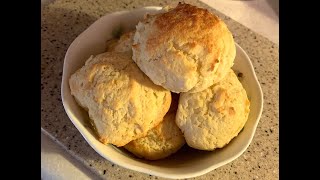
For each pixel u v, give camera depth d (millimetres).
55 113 260
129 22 268
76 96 225
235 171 263
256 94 253
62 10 306
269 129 289
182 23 215
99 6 317
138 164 216
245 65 261
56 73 277
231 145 235
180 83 211
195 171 219
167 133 235
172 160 241
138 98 217
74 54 243
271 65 324
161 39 213
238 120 231
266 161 272
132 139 225
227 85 236
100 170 245
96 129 220
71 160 248
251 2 389
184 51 211
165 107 227
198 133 228
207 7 345
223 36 218
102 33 260
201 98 229
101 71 222
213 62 210
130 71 223
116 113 215
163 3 332
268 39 341
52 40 290
